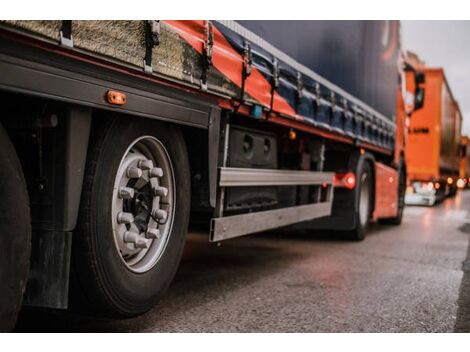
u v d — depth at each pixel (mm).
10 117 2633
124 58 2926
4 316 2367
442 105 19953
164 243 3752
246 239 8297
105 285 3148
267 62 4906
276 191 5660
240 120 4973
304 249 7520
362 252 7441
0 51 2268
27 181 2785
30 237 2484
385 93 9789
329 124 6770
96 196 3045
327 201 7387
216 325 3824
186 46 3553
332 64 6770
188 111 3697
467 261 6980
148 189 3598
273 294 4809
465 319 4250
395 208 10992
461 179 33969
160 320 3873
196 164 4078
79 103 2703
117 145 3195
